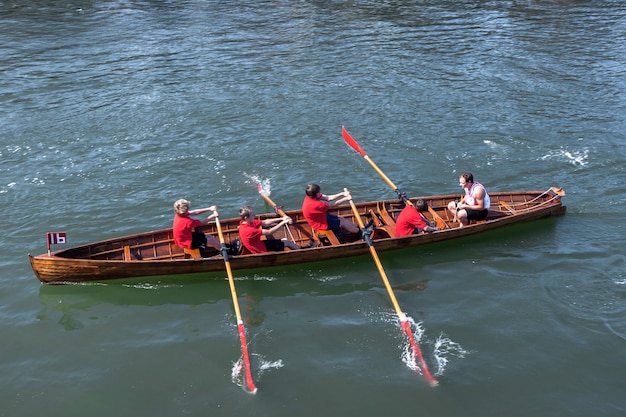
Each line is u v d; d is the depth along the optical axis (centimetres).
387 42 3139
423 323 1139
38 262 1191
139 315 1177
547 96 2316
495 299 1203
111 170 1784
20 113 2202
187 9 4103
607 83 2433
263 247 1302
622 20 3469
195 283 1284
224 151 1912
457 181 1728
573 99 2280
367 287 1263
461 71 2630
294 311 1188
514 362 1029
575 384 977
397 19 3688
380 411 934
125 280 1266
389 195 1664
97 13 3938
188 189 1684
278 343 1093
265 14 3928
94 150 1914
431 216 1492
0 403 955
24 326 1138
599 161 1802
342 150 1923
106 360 1052
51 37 3309
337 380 998
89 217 1535
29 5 4166
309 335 1113
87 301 1217
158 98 2358
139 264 1233
